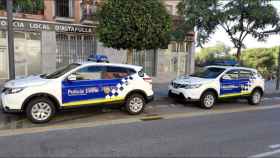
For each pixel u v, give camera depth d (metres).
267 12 11.84
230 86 10.25
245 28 12.92
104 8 11.04
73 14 15.36
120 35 10.52
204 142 5.68
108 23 10.62
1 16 13.10
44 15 14.34
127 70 8.27
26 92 6.78
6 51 13.69
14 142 5.50
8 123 7.02
